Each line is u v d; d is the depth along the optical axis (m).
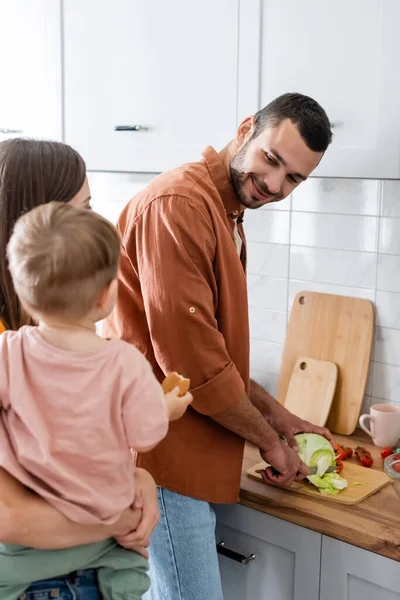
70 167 1.43
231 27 2.06
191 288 1.74
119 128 2.30
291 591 2.00
